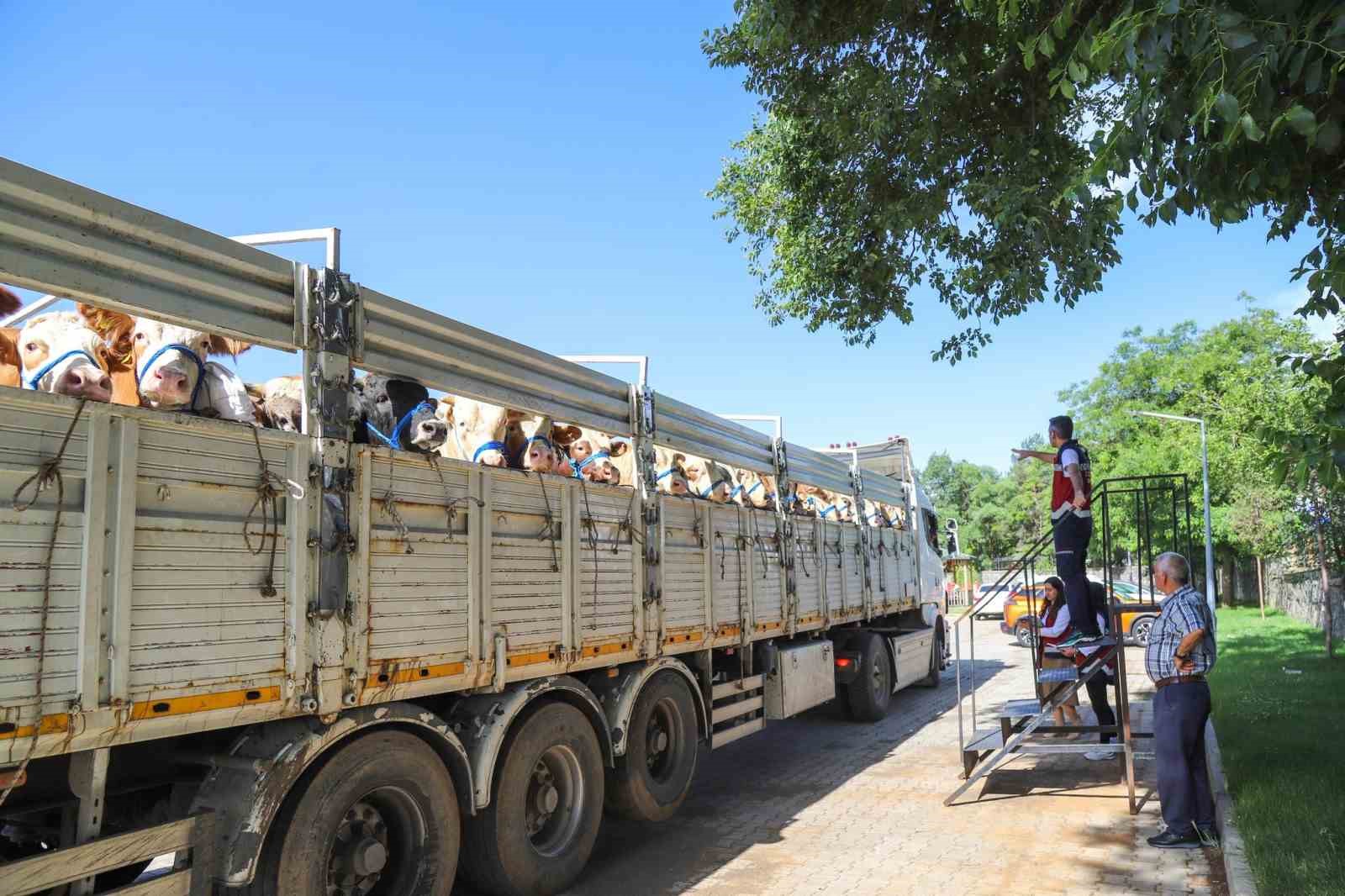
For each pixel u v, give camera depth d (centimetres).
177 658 334
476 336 515
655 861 626
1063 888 557
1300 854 534
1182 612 634
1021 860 615
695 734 717
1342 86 414
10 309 347
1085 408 4816
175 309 353
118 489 318
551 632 549
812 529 992
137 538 324
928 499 1549
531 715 535
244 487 368
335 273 423
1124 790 800
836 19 887
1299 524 1753
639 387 678
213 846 362
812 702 942
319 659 389
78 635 304
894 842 661
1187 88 429
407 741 444
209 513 353
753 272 1401
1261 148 439
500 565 509
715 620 757
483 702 514
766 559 869
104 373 326
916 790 818
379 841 436
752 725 832
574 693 575
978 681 1573
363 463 421
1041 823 705
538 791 554
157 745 394
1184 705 632
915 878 581
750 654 834
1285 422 2017
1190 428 3578
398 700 443
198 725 340
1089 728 782
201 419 350
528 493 539
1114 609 759
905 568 1351
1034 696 1377
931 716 1207
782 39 851
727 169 1420
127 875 381
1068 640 834
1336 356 456
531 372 562
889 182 1022
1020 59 869
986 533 6950
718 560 771
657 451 749
